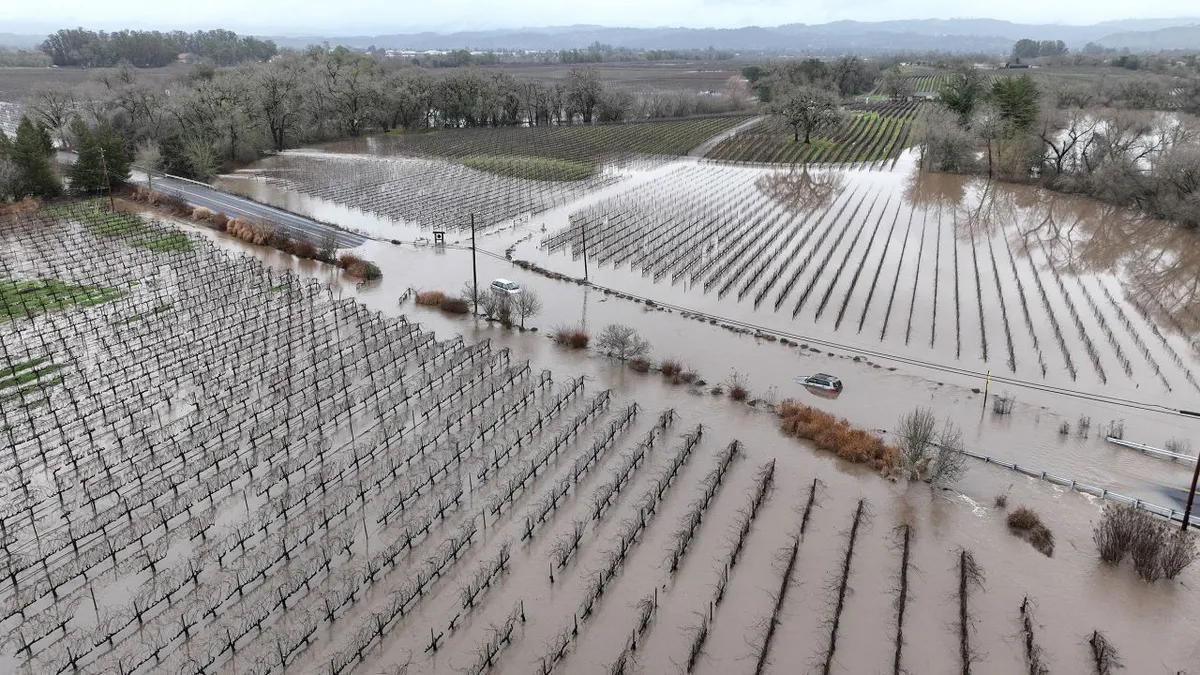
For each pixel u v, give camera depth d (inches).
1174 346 2420.0
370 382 2116.1
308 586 1390.3
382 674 1216.8
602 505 1599.4
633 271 3097.9
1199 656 1257.4
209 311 2554.1
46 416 1891.0
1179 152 3811.5
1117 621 1330.0
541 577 1423.5
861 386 2149.4
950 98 5989.2
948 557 1480.1
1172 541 1438.2
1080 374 2219.5
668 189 4630.9
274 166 5295.3
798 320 2605.8
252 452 1779.0
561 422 1936.5
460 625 1312.7
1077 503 1642.5
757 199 4387.3
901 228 3779.5
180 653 1248.8
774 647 1272.1
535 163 5310.0
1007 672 1227.2
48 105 5462.6
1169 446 1823.3
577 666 1237.1
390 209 4079.7
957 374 2222.0
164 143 4758.9
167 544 1478.8
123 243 3277.6
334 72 6520.7
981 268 3161.9
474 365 2224.4
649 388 2122.3
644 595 1385.3
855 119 7465.6
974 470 1756.9
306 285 2849.4
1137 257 3292.3
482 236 3580.2
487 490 1669.5
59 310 2529.5
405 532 1491.1
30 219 3602.4
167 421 1897.1
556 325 2549.2
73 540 1430.9
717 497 1653.5
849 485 1699.1
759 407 2026.3
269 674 1180.5
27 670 1203.9
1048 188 4586.6
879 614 1341.0
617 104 7544.3
